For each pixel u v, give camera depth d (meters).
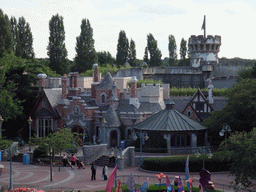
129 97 80.25
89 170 59.56
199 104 79.06
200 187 39.41
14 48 134.00
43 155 66.25
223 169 56.56
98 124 77.12
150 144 67.38
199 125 69.56
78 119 77.50
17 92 85.12
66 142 56.66
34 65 113.06
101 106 80.62
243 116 64.19
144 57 154.88
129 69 119.19
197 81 119.25
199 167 56.41
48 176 55.31
